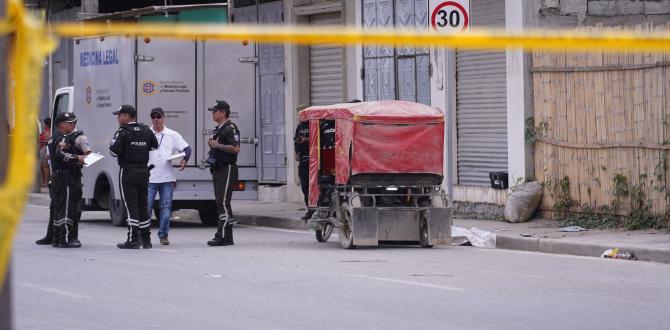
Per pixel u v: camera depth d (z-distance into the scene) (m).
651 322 15.43
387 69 37.62
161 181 28.28
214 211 35.47
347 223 26.94
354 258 24.58
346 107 26.81
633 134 28.05
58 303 17.78
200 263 23.58
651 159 27.52
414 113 26.75
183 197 33.50
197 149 33.75
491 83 33.28
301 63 41.53
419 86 36.22
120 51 33.81
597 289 19.02
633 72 28.03
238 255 25.36
